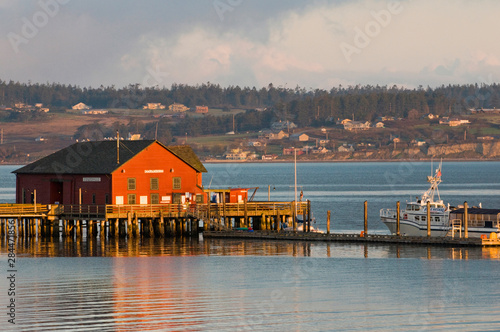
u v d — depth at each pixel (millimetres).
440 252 120438
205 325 77062
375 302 86812
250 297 89438
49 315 80812
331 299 88312
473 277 100375
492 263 110312
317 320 79250
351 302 86875
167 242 134875
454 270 105188
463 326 77250
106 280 98938
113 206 138500
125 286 95250
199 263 111688
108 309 83438
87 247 128750
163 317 80250
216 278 100125
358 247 126750
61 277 101062
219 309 83438
